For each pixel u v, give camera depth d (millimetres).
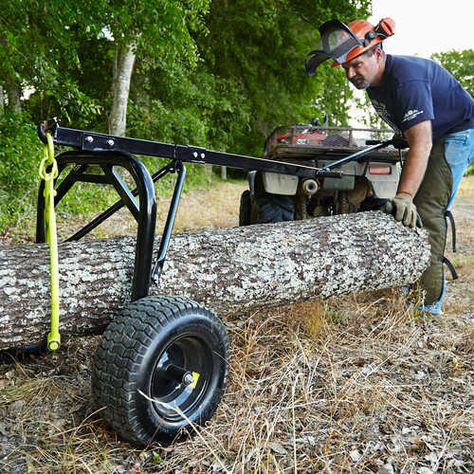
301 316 3250
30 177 6977
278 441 2072
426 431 2180
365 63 3244
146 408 1893
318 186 4391
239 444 2008
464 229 8242
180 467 1915
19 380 2518
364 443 2076
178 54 9242
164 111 15852
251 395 2355
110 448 2008
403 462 1960
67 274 2180
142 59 13469
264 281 2693
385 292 3814
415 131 3121
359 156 3500
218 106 18922
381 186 4473
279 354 2865
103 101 15539
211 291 2543
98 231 6426
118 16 7176
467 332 3270
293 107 22344
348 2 18641
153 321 1890
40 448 2000
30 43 7172
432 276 3521
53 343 1940
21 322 2037
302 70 20812
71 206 7652
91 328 2260
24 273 2113
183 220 8039
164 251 2229
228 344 2184
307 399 2352
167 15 7469
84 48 14578
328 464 1914
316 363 2648
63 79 8227
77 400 2344
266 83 21109
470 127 3420
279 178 4496
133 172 2096
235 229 2941
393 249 3182
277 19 19078
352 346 3023
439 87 3281
